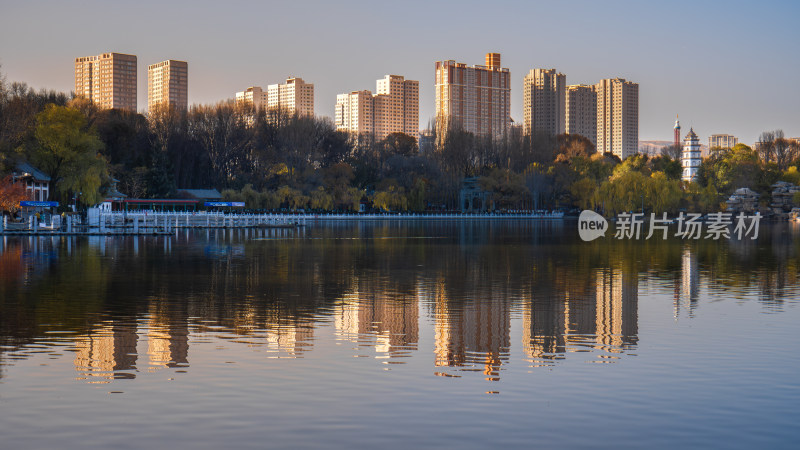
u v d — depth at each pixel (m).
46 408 17.69
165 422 16.83
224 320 29.55
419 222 166.25
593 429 16.53
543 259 61.09
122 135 171.12
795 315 31.23
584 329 27.92
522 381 20.28
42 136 106.19
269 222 128.88
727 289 40.44
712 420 17.11
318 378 20.45
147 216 119.50
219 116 193.75
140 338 25.72
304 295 37.31
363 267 52.78
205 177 192.25
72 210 117.69
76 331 26.91
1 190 90.00
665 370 21.50
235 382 20.00
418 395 18.92
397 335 26.61
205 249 70.94
